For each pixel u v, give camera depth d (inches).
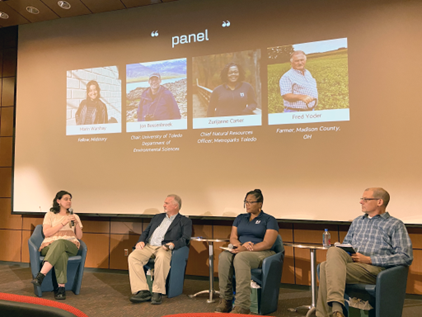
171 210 133.0
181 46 154.4
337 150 130.8
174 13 156.3
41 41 175.0
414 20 125.3
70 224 130.9
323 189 131.3
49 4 159.2
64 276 121.0
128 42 162.1
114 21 164.9
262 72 142.3
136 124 157.6
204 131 147.9
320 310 91.9
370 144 127.0
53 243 123.1
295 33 139.3
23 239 173.2
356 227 106.3
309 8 137.9
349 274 91.8
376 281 86.0
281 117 138.4
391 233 97.1
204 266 147.6
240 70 145.3
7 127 180.2
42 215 171.6
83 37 169.0
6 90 182.2
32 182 170.1
